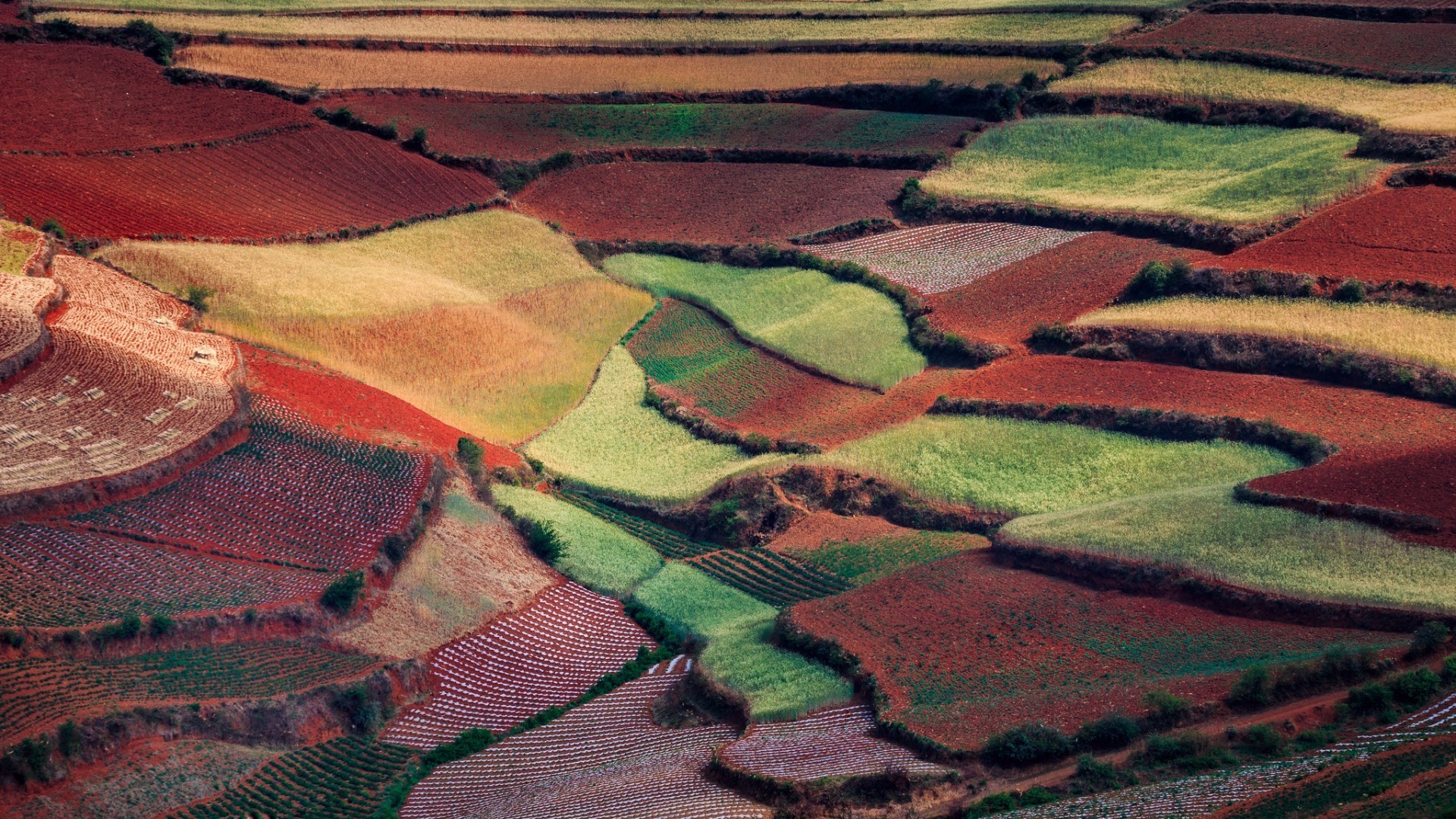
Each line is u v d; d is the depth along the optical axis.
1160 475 60.53
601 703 53.47
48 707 43.16
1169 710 42.62
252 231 86.12
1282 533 52.38
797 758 43.66
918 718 45.16
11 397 59.47
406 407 73.44
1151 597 51.00
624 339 83.94
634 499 69.69
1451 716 40.66
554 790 45.03
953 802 40.56
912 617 52.12
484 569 61.56
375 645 53.38
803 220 91.50
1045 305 76.75
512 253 90.31
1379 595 47.50
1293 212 79.06
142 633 47.81
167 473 58.38
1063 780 40.50
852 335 78.44
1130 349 70.69
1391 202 78.19
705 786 43.16
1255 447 61.00
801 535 63.56
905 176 95.00
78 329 66.31
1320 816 33.97
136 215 84.38
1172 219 81.94
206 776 43.84
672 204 95.38
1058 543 54.72
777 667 51.19
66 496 54.06
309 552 56.62
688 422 74.31
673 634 58.47
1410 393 63.12
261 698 47.31
